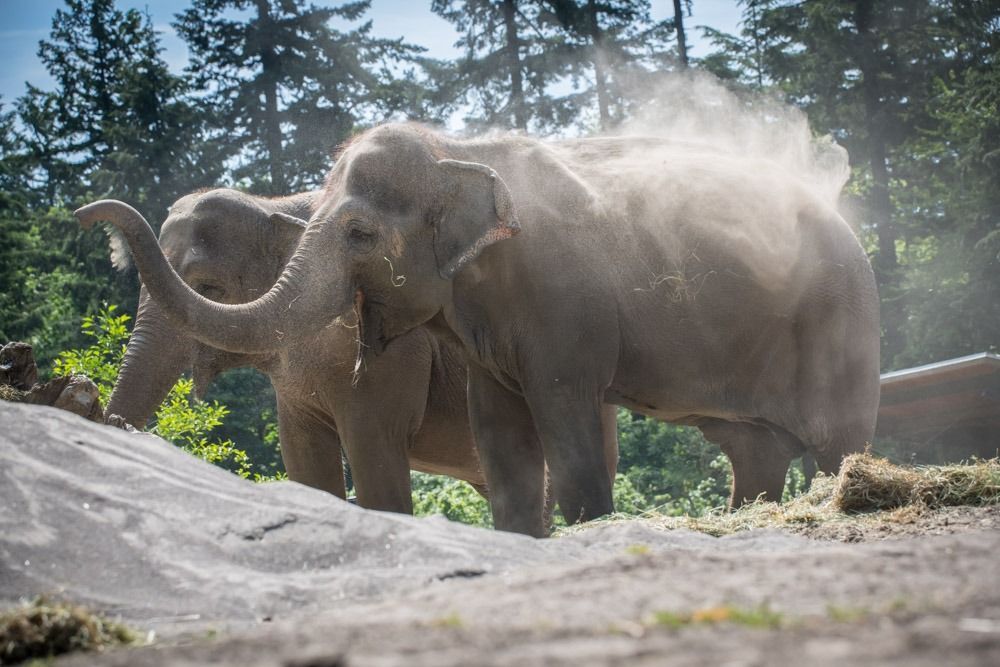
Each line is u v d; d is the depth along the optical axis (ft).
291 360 45.65
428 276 38.24
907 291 113.39
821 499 35.24
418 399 46.44
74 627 16.70
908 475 33.24
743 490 44.09
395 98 148.77
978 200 112.37
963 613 13.85
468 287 38.86
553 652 12.52
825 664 11.49
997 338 109.09
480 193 38.24
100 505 21.07
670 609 14.61
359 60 156.97
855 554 18.29
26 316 130.11
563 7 139.03
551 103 137.90
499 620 14.48
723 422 44.21
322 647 13.47
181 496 21.94
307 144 144.87
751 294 42.19
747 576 16.56
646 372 41.22
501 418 40.47
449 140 40.06
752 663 11.60
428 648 13.00
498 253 38.75
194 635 17.24
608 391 41.19
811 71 134.82
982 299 109.70
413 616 15.37
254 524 21.39
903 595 15.06
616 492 85.20
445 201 38.34
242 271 46.42
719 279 41.86
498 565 20.75
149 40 175.22
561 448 38.27
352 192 37.86
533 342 38.70
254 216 47.01
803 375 42.88
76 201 149.69
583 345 38.93
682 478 95.76
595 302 39.27
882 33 135.03
